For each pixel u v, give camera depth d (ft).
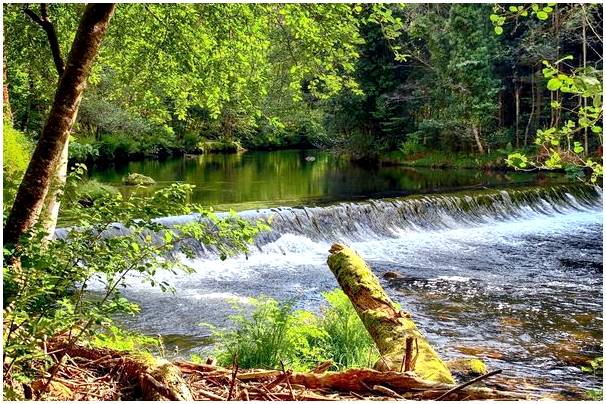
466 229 41.93
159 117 24.21
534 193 49.19
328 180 60.44
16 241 9.02
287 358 14.64
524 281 28.84
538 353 19.38
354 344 16.14
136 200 9.25
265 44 20.06
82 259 8.82
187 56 19.92
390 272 29.48
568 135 10.75
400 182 58.54
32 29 20.33
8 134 21.65
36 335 7.98
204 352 18.47
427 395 9.36
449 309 24.25
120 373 8.95
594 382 16.87
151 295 25.21
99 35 9.57
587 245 37.27
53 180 9.64
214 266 30.17
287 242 34.96
